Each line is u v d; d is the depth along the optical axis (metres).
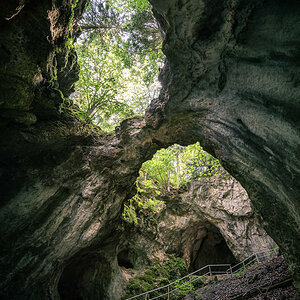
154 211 13.10
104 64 7.86
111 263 9.81
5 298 5.20
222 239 18.23
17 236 5.54
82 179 7.02
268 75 3.42
